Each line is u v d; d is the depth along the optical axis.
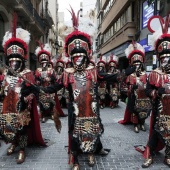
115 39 22.02
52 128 6.46
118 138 5.57
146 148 4.27
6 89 4.19
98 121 3.86
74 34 3.83
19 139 4.27
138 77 6.01
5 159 4.35
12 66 4.17
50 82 7.23
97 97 3.89
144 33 14.17
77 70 3.83
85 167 4.01
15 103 4.14
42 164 4.13
